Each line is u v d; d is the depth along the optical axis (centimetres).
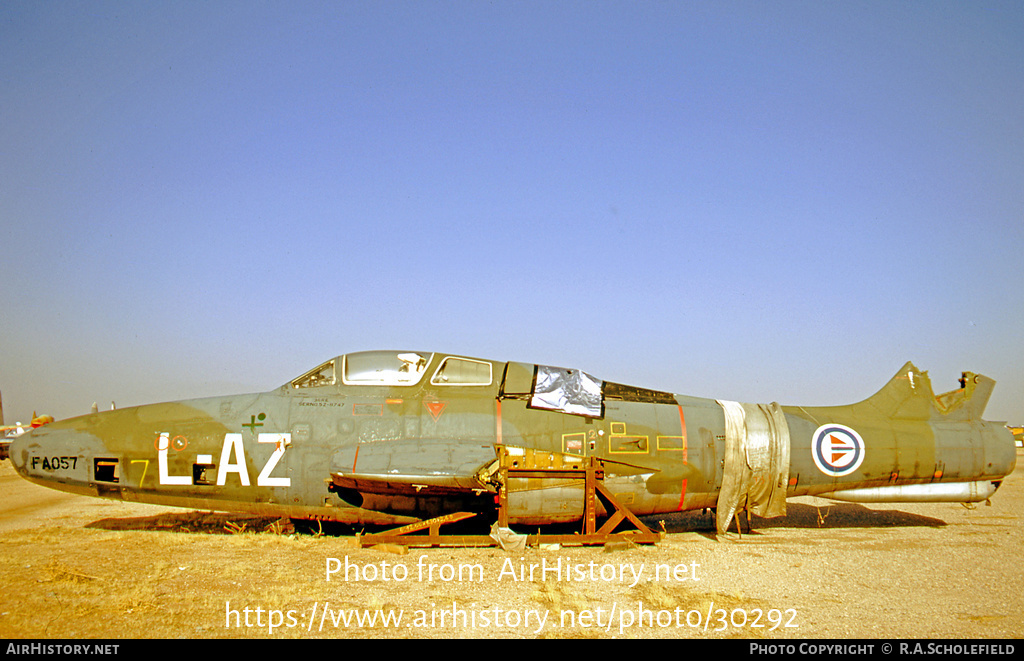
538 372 1281
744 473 1273
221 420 1209
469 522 1241
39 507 1655
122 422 1218
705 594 864
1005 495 1995
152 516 1476
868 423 1359
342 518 1204
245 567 963
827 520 1513
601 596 851
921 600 849
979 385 1409
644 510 1252
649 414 1266
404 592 850
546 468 1161
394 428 1195
